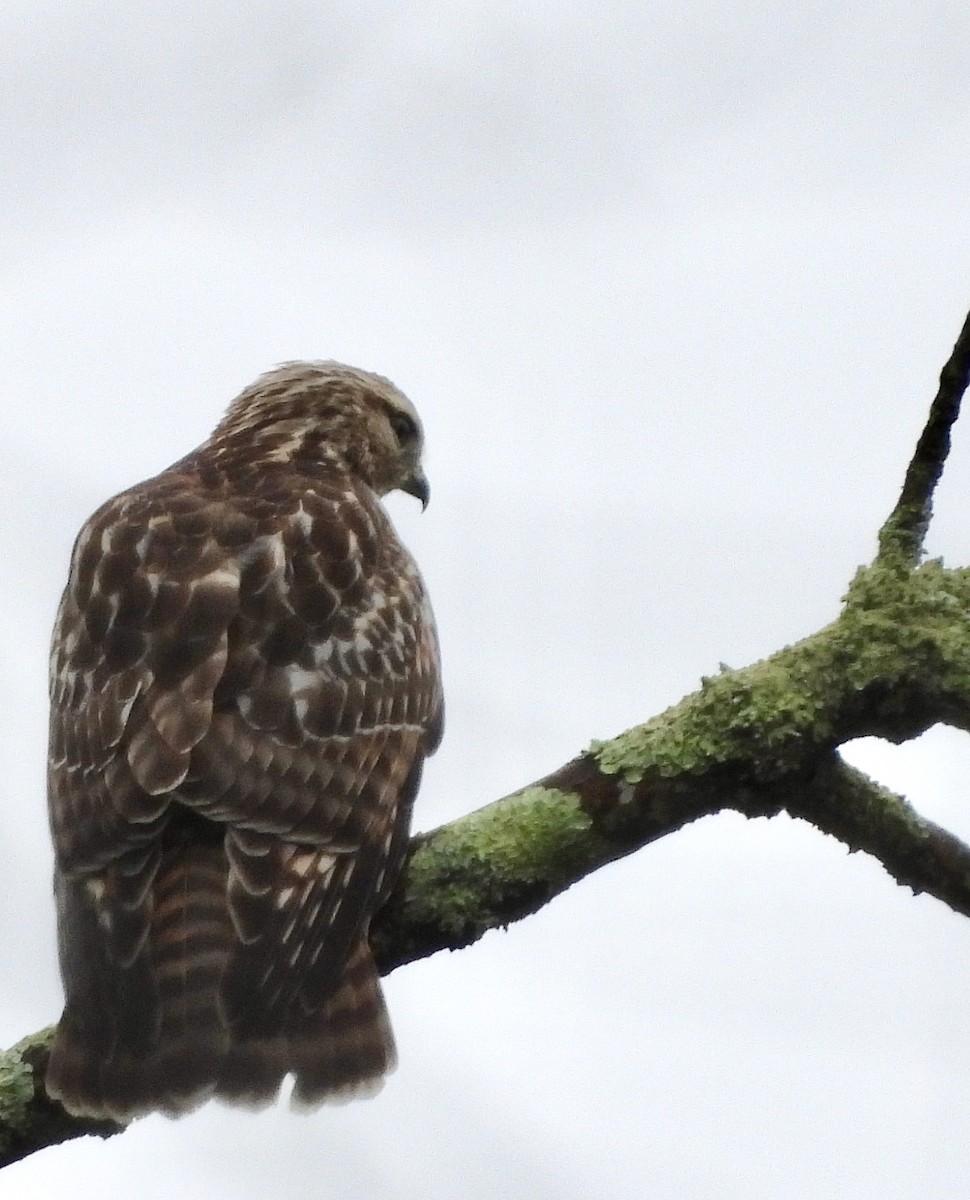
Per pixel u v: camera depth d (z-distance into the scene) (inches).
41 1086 379.9
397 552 461.1
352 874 392.5
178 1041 366.0
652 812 392.5
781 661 395.9
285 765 395.5
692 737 392.5
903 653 390.3
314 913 385.7
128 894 378.6
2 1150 379.2
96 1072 366.0
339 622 424.2
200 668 402.9
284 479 468.4
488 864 394.9
